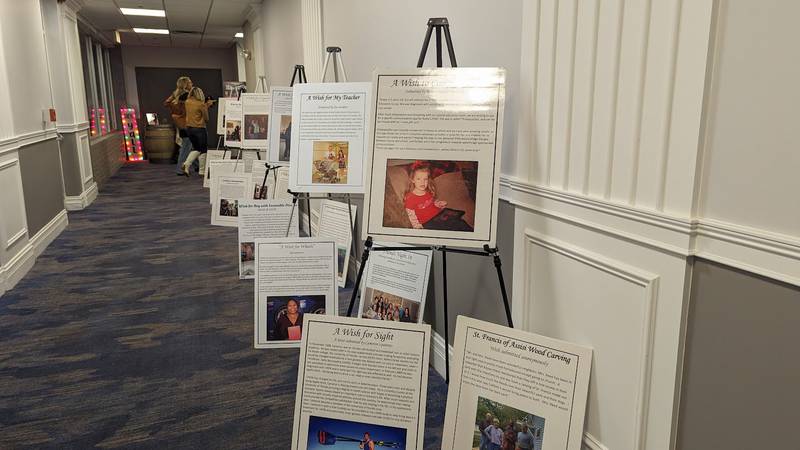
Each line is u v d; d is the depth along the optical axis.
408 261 2.65
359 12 3.44
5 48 4.07
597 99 1.50
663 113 1.29
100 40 10.12
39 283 3.84
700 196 1.23
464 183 1.76
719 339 1.21
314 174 2.68
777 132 1.05
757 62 1.08
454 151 1.77
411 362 1.79
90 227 5.59
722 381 1.21
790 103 1.02
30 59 4.77
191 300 3.50
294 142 2.71
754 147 1.10
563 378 1.59
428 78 1.81
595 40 1.49
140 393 2.38
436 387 2.40
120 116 11.77
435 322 2.60
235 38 10.98
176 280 3.90
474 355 1.75
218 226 5.60
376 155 1.84
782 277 1.05
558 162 1.67
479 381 1.73
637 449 1.43
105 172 8.54
